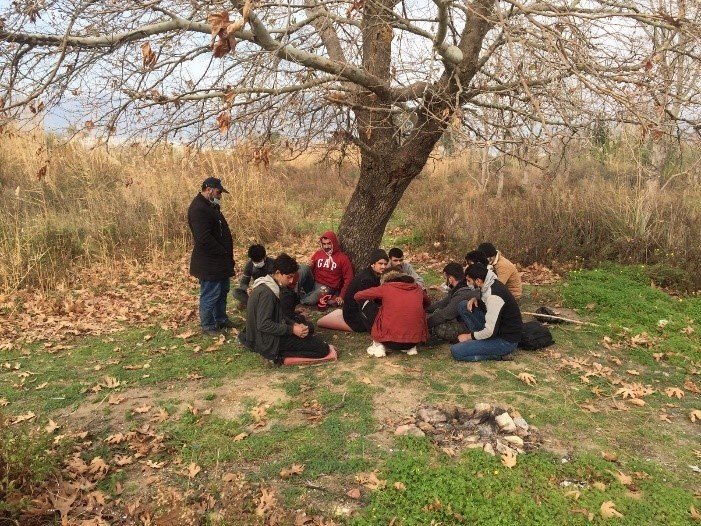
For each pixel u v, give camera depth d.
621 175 10.44
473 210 10.80
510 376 4.80
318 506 3.08
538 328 5.52
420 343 5.55
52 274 7.90
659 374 4.98
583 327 6.10
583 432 3.93
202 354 5.39
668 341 5.65
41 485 3.22
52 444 3.62
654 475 3.42
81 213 9.76
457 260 9.19
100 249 8.89
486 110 4.95
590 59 3.84
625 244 8.48
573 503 3.10
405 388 4.54
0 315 6.57
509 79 4.57
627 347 5.57
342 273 6.68
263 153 4.02
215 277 5.66
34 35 3.44
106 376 4.86
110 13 3.53
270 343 4.96
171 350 5.52
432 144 5.85
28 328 6.16
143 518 2.95
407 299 5.17
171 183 10.54
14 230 8.75
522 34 3.96
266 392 4.52
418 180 17.69
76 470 3.43
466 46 4.90
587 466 3.47
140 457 3.63
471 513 2.96
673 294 7.41
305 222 12.12
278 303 5.04
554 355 5.31
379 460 3.52
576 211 9.43
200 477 3.39
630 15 3.49
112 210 9.97
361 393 4.45
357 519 2.94
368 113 5.79
